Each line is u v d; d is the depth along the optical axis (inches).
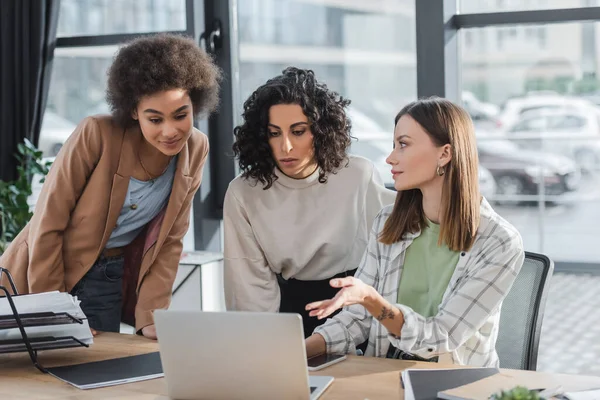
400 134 83.2
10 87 164.9
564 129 155.3
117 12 164.7
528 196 164.7
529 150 159.9
